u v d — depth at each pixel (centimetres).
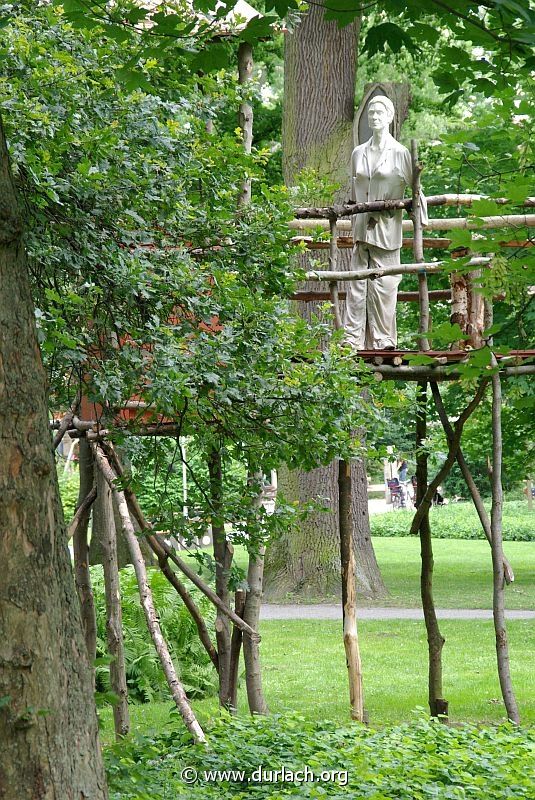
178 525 936
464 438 2277
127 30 689
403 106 2036
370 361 1066
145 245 888
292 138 2261
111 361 807
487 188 1255
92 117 819
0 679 396
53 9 795
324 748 872
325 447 928
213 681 1373
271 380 876
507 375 1105
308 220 1226
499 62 642
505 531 4125
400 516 4622
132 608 1350
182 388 780
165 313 845
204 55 662
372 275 1087
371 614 2016
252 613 1101
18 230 420
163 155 860
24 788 391
